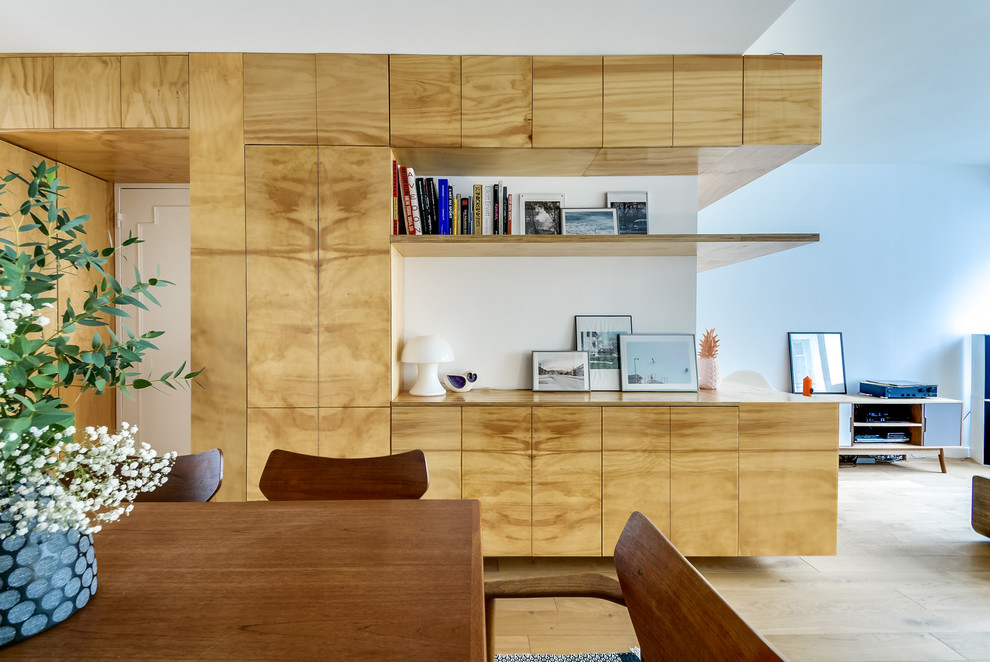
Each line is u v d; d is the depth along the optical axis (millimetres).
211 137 2404
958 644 1931
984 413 4555
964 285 4680
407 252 2766
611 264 2951
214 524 1187
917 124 3668
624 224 2922
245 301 2426
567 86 2441
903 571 2518
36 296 769
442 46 2467
